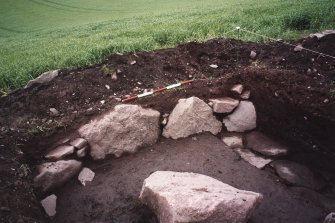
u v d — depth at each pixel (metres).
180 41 9.20
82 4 36.72
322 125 5.64
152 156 5.78
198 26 10.63
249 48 8.03
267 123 6.33
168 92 6.51
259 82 6.45
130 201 4.94
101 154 5.71
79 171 5.46
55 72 7.07
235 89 6.51
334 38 7.29
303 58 7.04
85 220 4.71
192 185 4.34
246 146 6.15
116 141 5.76
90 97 6.50
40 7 35.69
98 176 5.44
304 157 5.86
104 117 5.81
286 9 12.62
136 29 12.07
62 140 5.61
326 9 11.00
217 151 5.81
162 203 4.13
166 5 30.77
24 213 4.20
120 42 8.87
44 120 5.96
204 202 3.91
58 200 5.01
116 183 5.27
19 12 33.69
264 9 13.28
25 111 6.16
